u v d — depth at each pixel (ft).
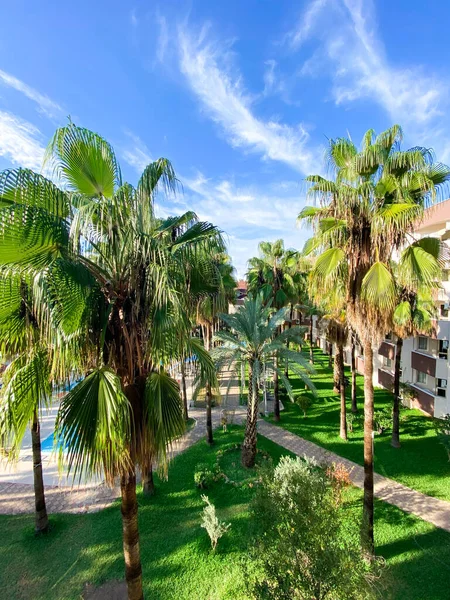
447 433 35.83
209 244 15.62
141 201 13.37
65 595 20.67
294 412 54.70
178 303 11.73
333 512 14.39
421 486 32.63
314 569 12.68
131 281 13.23
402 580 21.29
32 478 35.29
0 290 11.43
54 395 13.12
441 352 49.42
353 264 23.22
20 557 23.68
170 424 14.05
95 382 11.81
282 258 74.18
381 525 26.81
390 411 53.47
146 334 13.48
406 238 22.65
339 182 23.77
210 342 49.78
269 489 16.01
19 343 14.69
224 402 59.57
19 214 9.63
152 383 13.93
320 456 38.96
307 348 113.60
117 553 23.76
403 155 20.63
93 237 12.37
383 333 23.82
